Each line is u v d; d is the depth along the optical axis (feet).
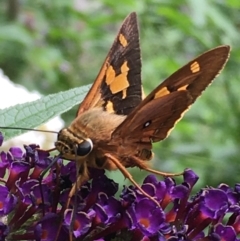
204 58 0.40
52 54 1.10
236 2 0.77
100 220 0.37
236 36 0.79
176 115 0.42
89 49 1.10
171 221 0.40
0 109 0.44
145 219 0.37
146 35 0.89
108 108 0.43
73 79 1.13
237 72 0.80
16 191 0.39
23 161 0.39
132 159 0.41
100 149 0.39
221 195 0.39
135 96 0.44
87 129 0.39
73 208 0.37
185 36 0.91
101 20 0.91
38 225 0.36
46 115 0.44
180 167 0.78
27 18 1.10
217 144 0.79
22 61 1.12
